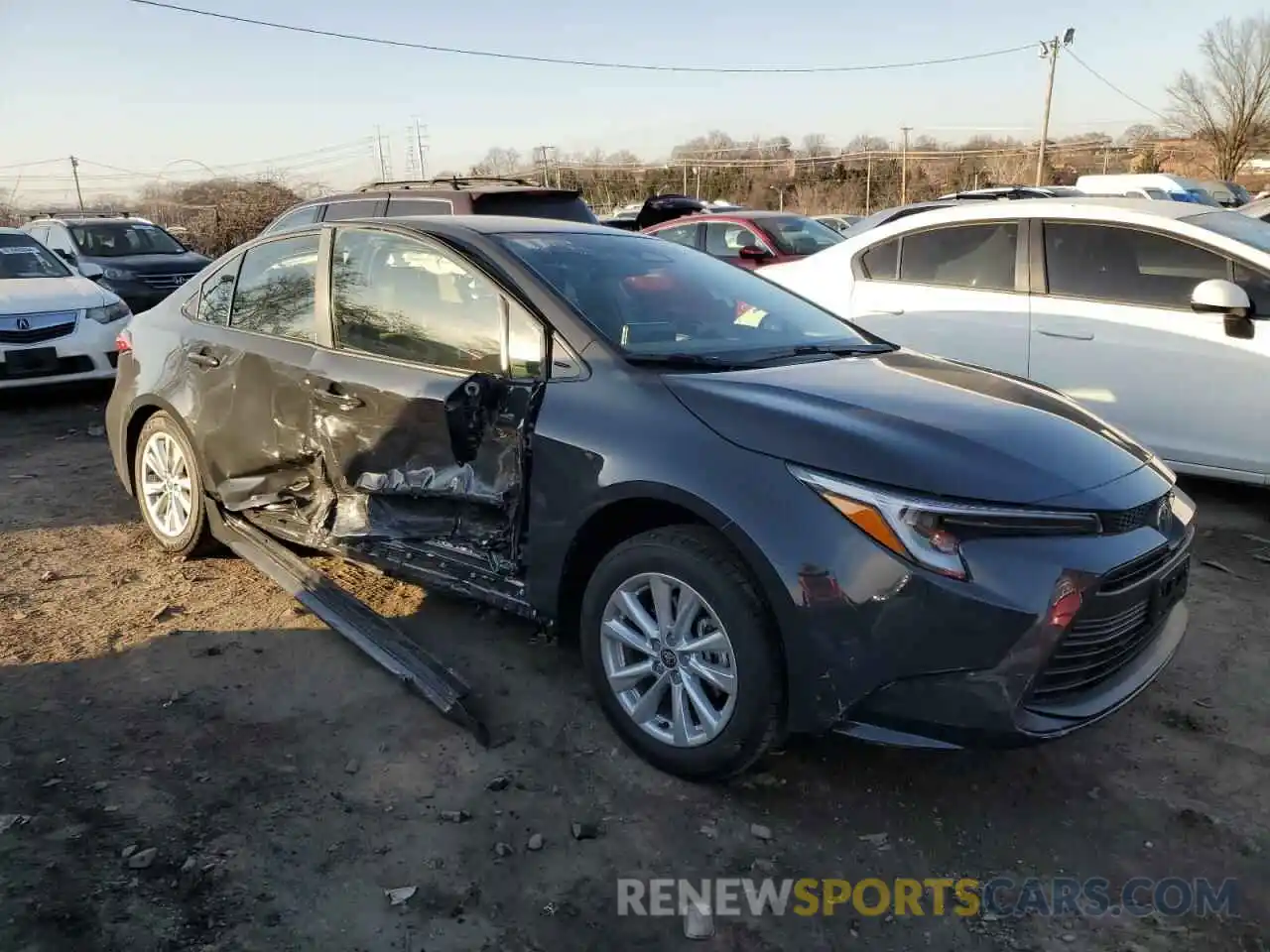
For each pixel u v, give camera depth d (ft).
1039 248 19.38
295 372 12.87
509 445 10.79
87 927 7.71
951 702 8.36
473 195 28.78
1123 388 18.11
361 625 12.30
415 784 9.71
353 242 12.91
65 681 11.50
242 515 14.38
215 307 14.85
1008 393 10.99
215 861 8.53
